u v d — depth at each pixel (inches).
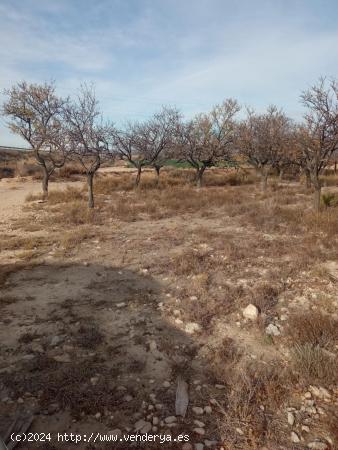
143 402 116.9
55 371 132.9
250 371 132.0
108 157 559.5
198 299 194.9
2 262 266.5
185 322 171.3
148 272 240.7
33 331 162.9
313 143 445.1
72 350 147.4
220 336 159.2
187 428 106.0
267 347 150.2
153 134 819.4
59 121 626.2
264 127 775.1
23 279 230.5
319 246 295.6
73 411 113.1
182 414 111.1
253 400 117.1
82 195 690.8
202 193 702.5
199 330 162.9
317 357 133.0
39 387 123.7
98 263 263.3
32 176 1205.1
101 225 409.4
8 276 235.6
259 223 396.2
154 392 122.1
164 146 829.8
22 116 626.8
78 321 172.2
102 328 165.8
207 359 141.9
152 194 678.5
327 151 445.7
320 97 430.0
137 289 212.4
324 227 356.5
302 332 155.3
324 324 159.3
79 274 240.2
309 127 440.8
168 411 113.0
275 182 961.5
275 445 99.7
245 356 143.3
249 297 193.8
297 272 236.1
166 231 373.1
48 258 276.7
